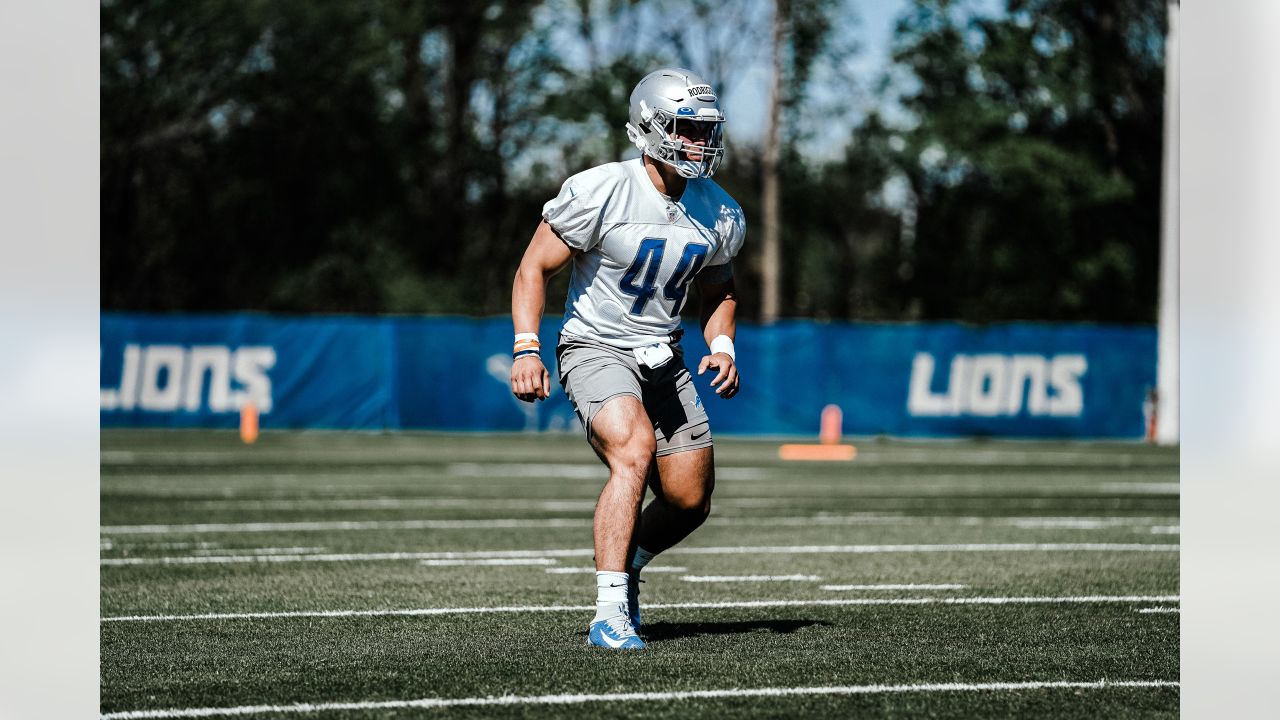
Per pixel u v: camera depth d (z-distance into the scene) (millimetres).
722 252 20422
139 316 85625
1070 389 87938
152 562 29203
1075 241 143625
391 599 24203
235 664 18484
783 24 136500
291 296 137250
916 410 88250
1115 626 21594
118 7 132500
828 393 88188
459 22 144500
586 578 26891
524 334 19172
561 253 19516
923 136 139750
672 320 20172
